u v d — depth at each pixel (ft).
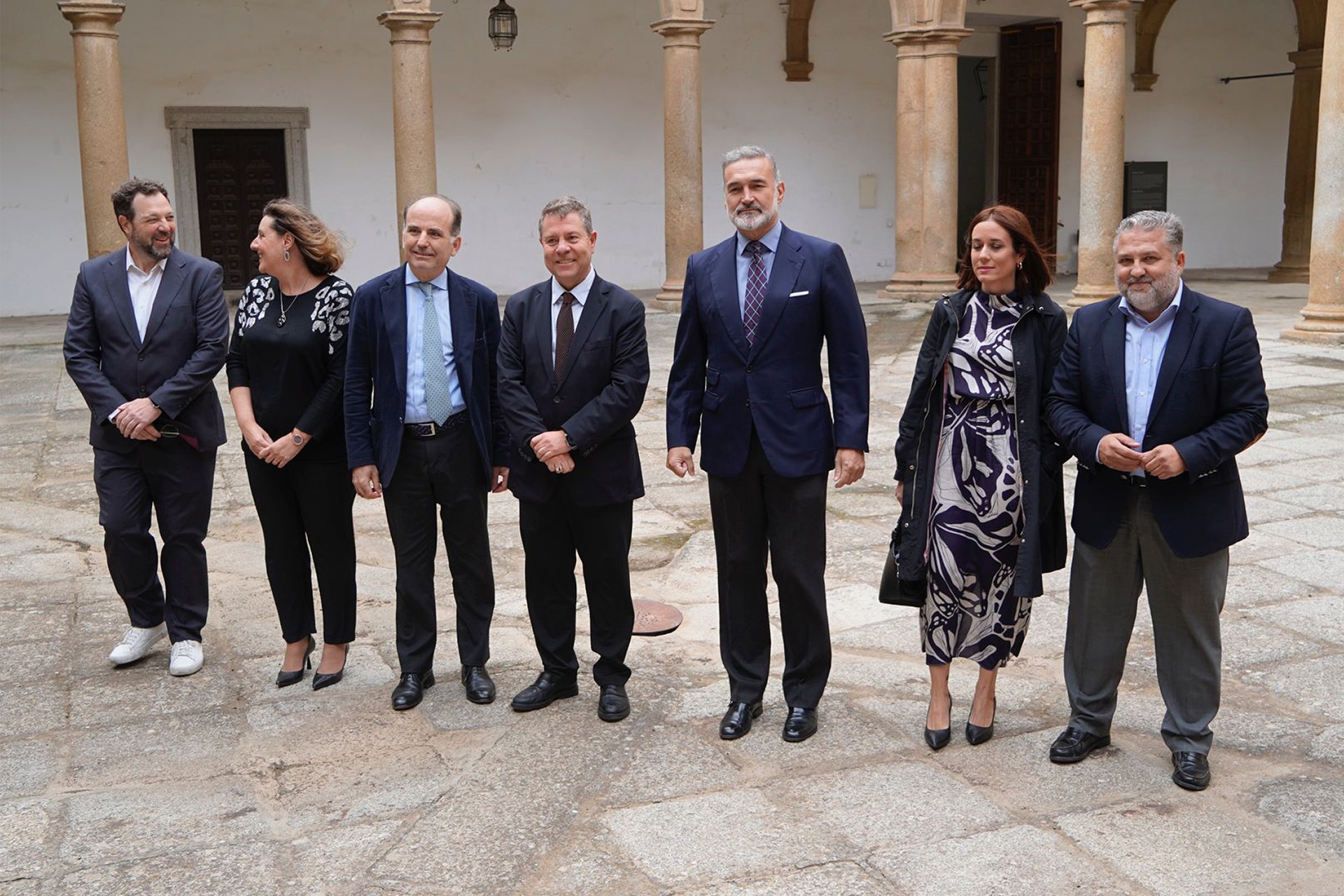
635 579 20.68
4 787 13.28
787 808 12.41
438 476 14.93
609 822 12.26
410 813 12.60
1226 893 10.75
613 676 15.01
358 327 14.98
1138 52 78.07
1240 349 12.03
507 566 21.44
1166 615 12.67
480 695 15.34
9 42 56.90
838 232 74.54
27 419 34.24
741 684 14.47
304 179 62.54
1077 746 13.30
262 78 61.05
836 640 17.40
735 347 13.78
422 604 15.34
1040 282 13.26
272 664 16.89
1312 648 16.61
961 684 15.67
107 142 45.91
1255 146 82.43
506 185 66.59
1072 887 10.87
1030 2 74.95
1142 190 79.25
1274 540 21.58
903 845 11.62
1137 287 12.15
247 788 13.23
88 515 24.76
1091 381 12.61
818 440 13.82
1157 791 12.62
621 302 14.37
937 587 13.44
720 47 70.18
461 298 14.97
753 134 71.67
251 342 15.39
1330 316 44.57
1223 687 15.40
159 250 15.97
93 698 15.74
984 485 13.19
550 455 14.01
